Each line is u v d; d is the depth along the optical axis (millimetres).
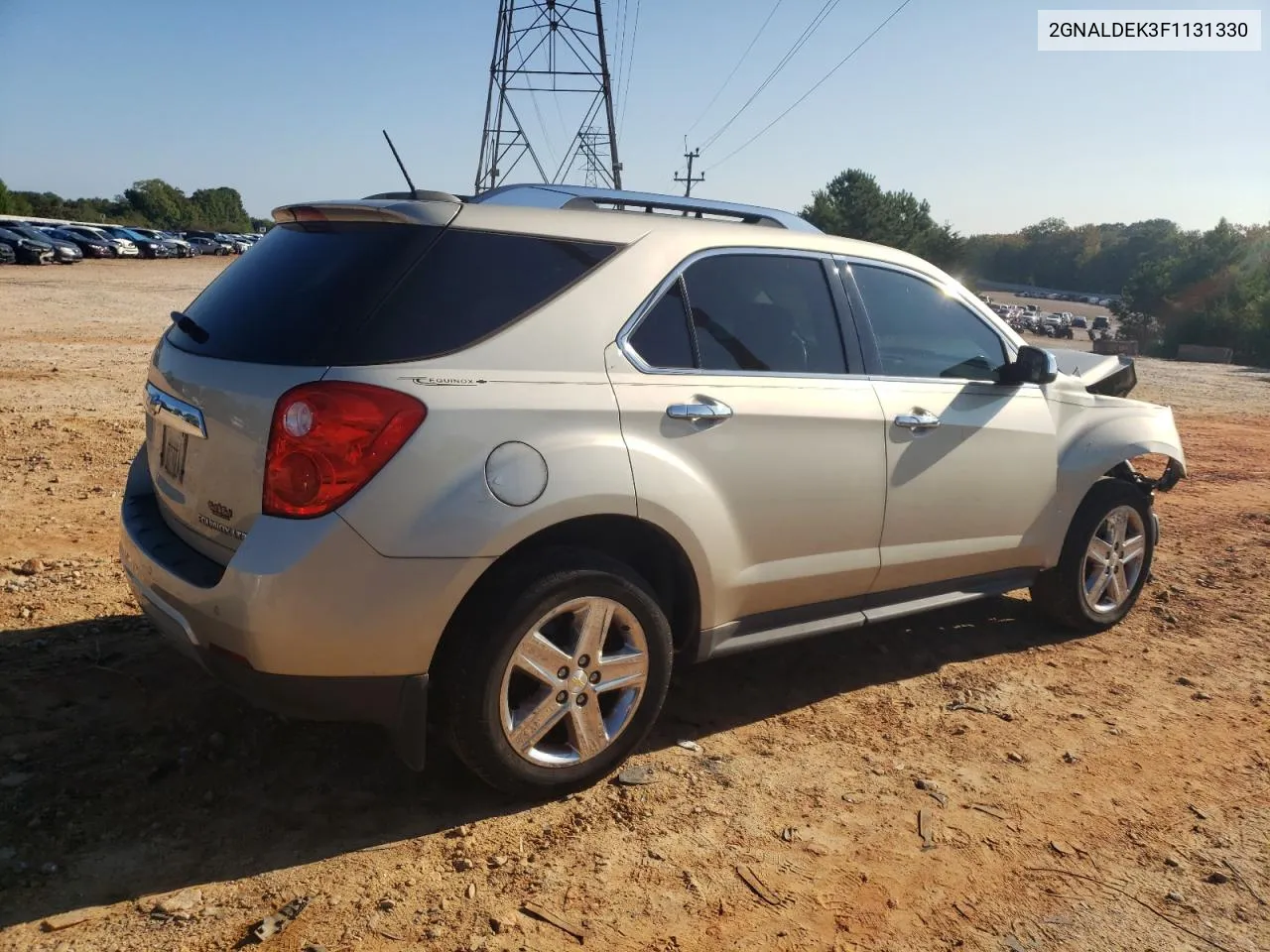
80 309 22797
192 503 3143
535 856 2953
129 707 3672
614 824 3139
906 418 4012
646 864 2945
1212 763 3764
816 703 4129
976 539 4395
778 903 2811
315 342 2867
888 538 4043
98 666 3969
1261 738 3986
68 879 2709
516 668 3049
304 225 3359
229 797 3160
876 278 4219
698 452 3391
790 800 3344
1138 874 3047
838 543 3875
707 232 3688
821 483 3752
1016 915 2828
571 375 3154
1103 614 5082
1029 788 3512
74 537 5609
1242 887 3002
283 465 2764
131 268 44594
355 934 2572
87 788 3133
